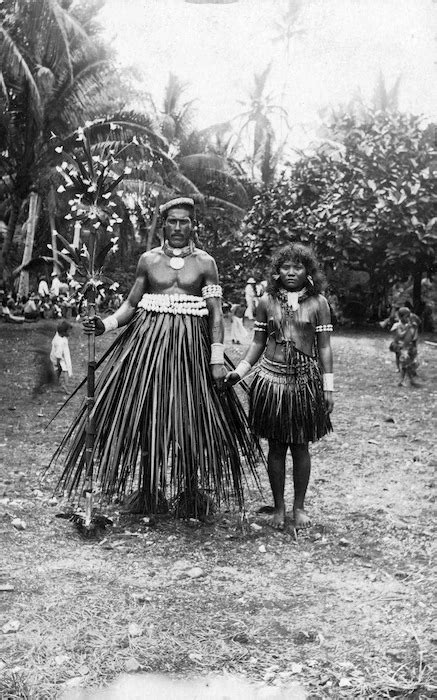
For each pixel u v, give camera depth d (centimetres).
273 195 2595
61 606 331
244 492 537
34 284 3319
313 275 454
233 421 463
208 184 3225
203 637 307
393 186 2244
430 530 451
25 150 2212
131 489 488
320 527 456
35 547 406
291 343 445
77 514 455
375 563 398
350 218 2320
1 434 751
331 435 773
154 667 282
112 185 445
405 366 1188
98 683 269
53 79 2069
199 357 450
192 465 439
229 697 262
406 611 334
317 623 322
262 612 333
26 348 1606
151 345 447
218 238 3362
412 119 2448
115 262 2991
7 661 282
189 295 456
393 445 724
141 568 383
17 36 2075
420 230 2244
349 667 284
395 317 1802
